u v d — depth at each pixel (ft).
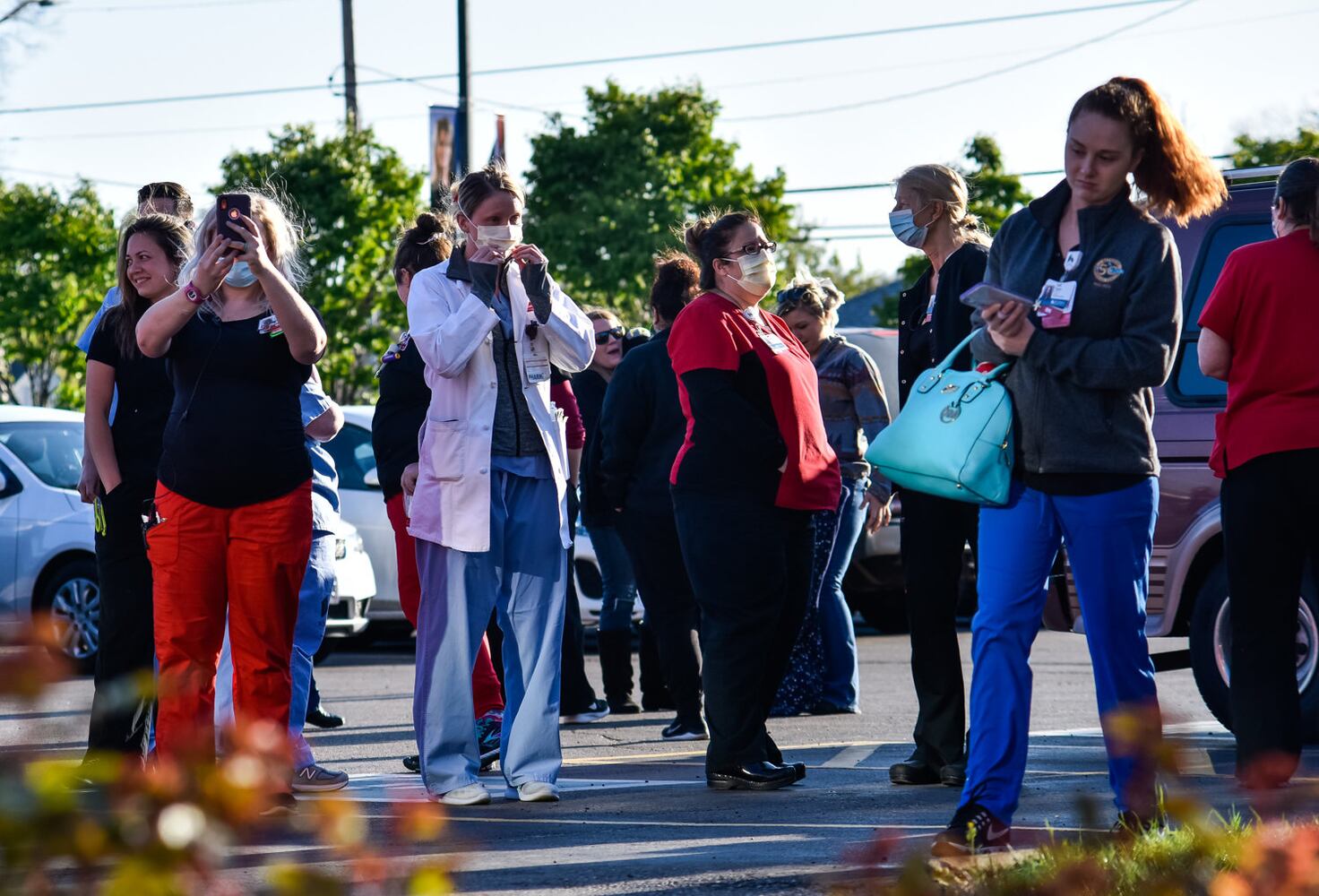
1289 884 17.17
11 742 12.16
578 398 62.13
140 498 40.34
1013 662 29.99
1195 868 18.04
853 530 60.18
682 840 33.42
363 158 214.69
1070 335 29.94
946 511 39.99
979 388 30.73
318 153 211.82
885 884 19.15
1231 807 30.73
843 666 60.34
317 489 44.39
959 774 40.37
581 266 254.68
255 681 36.50
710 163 269.44
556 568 40.19
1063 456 29.73
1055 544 30.48
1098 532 29.91
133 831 11.54
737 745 41.11
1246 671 35.86
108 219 232.73
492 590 39.58
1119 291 29.66
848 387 59.82
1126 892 18.21
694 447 40.83
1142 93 30.12
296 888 12.88
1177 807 18.13
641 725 58.70
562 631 40.47
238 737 12.29
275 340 36.42
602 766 47.26
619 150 261.24
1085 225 30.22
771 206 271.49
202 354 36.04
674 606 53.72
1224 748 46.52
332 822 13.78
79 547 82.43
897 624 98.43
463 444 38.78
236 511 36.09
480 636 39.63
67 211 227.81
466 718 39.47
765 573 40.81
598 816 37.04
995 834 29.19
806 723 57.41
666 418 52.39
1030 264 30.81
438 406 39.04
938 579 40.34
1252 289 35.19
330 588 44.39
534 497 39.86
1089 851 19.90
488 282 39.22
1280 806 30.01
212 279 35.17
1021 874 19.72
